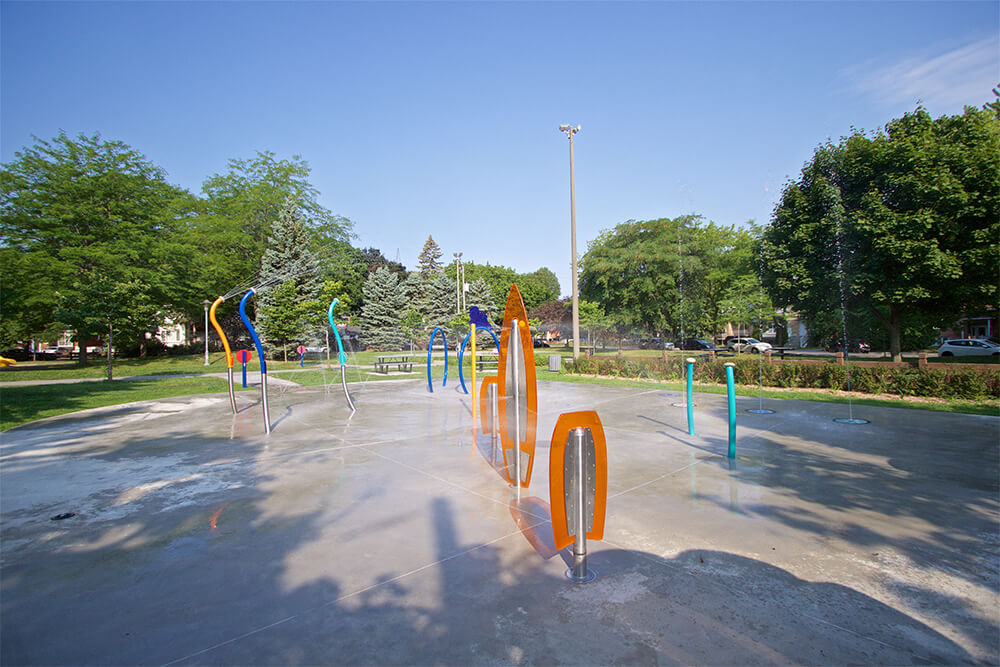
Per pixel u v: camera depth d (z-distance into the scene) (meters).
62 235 25.97
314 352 35.75
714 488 5.10
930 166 15.97
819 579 3.21
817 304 19.41
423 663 2.40
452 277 70.56
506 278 70.38
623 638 2.59
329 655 2.46
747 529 4.04
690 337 38.62
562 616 2.80
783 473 5.63
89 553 3.70
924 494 4.86
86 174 27.47
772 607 2.88
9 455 6.73
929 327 29.86
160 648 2.54
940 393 11.06
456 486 5.24
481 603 2.95
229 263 31.86
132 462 6.32
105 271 24.38
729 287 34.94
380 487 5.22
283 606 2.94
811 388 13.21
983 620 2.74
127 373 21.72
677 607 2.89
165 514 4.50
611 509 4.50
